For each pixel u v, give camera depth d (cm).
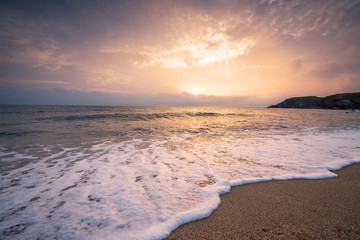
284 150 661
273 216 256
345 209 271
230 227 233
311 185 361
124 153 627
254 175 416
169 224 237
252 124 1650
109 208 282
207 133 1107
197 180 392
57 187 361
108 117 2194
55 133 1030
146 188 353
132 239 212
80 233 226
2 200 308
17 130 1122
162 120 1984
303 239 208
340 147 702
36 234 225
